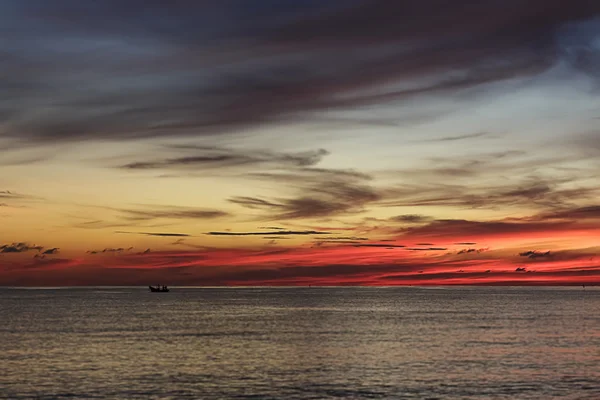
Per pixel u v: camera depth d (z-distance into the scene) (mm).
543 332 115062
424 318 156125
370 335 110812
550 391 61000
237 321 147625
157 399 58375
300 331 119062
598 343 97000
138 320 149875
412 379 67062
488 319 151000
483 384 64188
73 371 71438
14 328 124562
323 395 60000
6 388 62375
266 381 66438
